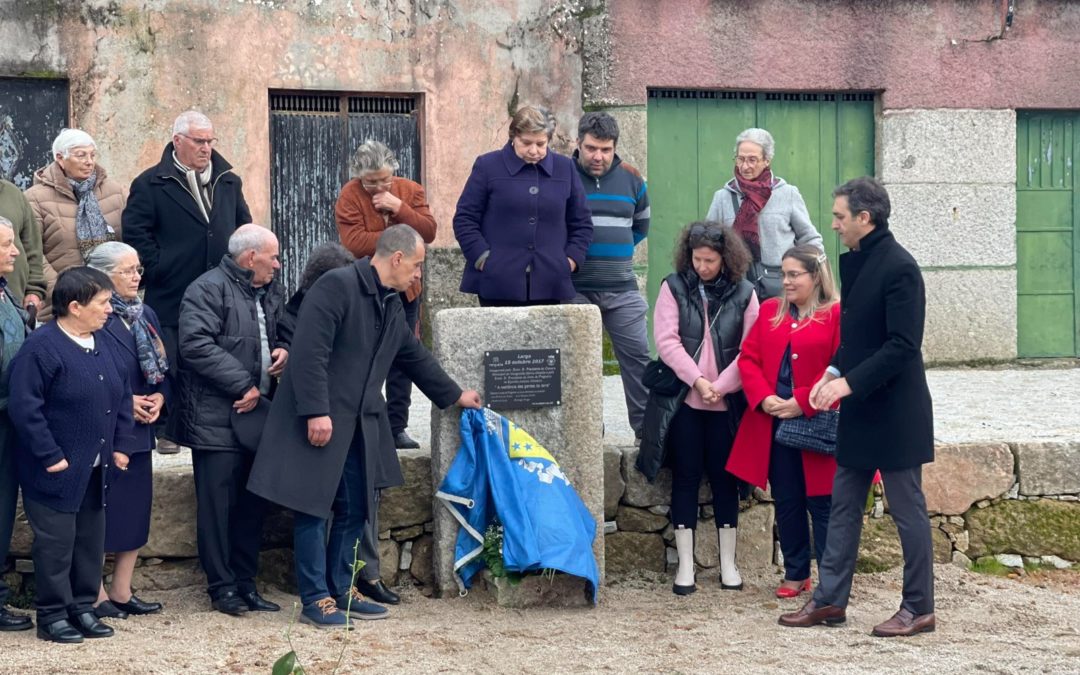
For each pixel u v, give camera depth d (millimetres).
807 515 6773
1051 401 8648
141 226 6672
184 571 6461
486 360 6520
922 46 10586
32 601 6254
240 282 6129
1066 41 10805
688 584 6707
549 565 6207
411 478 6707
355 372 5992
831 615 6055
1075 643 5836
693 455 6676
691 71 10242
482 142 10008
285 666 4062
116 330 5848
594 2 10078
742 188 7199
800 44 10414
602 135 6961
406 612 6312
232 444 6020
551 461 6492
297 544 6000
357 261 6105
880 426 5734
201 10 9352
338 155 9836
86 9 9133
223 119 9453
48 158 9203
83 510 5676
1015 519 7172
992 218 10766
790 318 6367
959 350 10773
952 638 5859
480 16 9938
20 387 5457
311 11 9594
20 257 6289
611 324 7129
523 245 6691
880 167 10656
